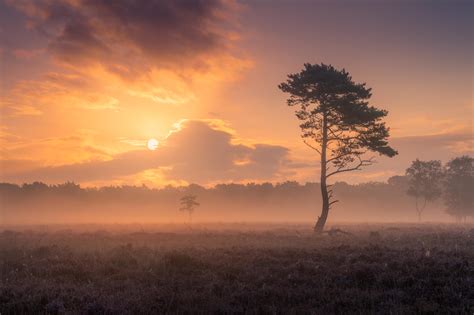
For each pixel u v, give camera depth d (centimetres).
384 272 1270
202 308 948
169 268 1390
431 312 926
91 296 1037
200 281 1221
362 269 1288
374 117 3731
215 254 1667
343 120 3775
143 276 1290
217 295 1071
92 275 1316
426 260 1466
